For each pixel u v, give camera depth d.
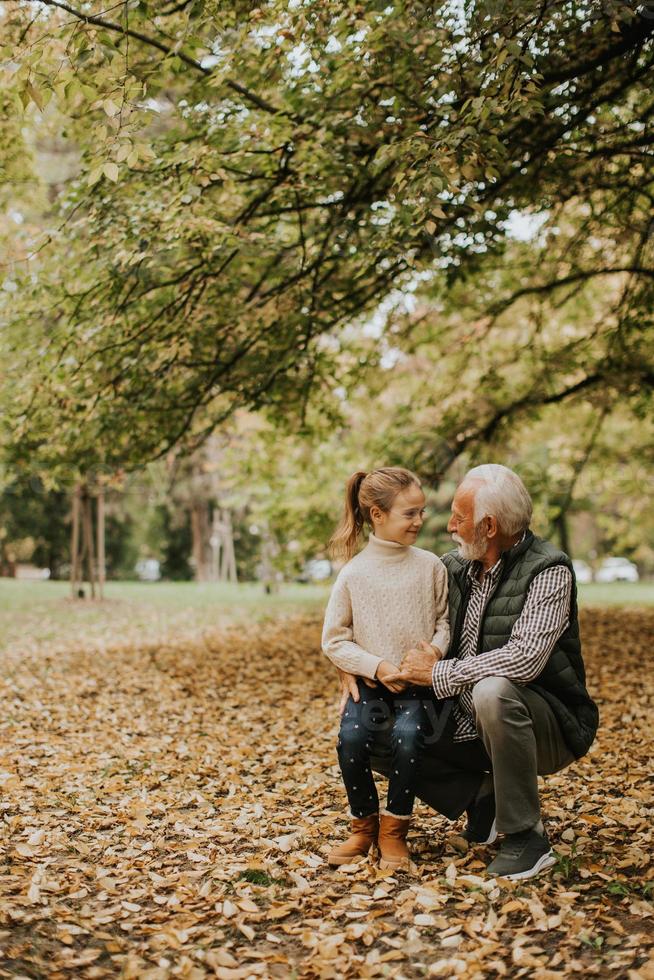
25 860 3.48
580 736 3.29
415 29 5.45
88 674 8.90
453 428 11.62
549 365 11.22
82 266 6.88
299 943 2.78
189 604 18.52
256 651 10.90
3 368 8.01
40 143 9.79
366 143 6.24
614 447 16.73
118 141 4.58
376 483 3.45
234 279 7.42
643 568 41.06
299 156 6.33
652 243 8.61
